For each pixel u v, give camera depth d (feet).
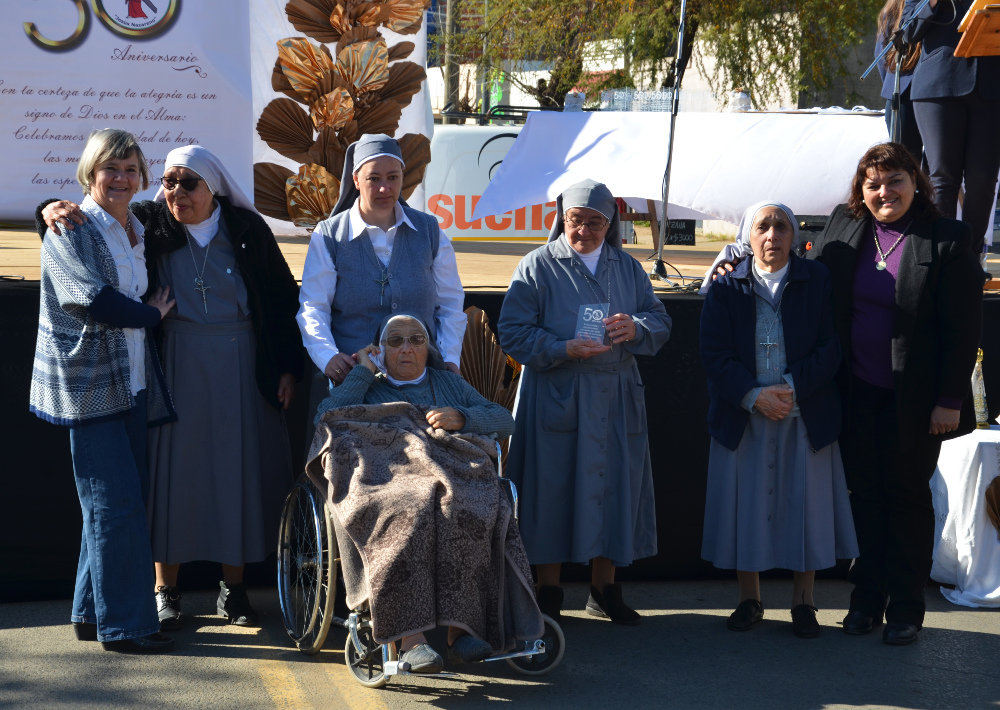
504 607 11.80
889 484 13.44
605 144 19.76
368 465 11.72
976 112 16.83
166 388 12.83
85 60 16.67
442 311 13.71
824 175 19.35
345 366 12.48
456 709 11.25
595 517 13.70
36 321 14.32
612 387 13.83
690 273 20.17
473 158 36.76
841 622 14.42
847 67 62.59
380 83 17.70
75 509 14.70
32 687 11.48
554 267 13.96
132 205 13.05
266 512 13.55
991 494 15.15
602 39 60.54
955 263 12.78
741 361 13.64
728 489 13.73
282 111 17.63
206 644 13.05
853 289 13.46
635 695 11.74
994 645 13.50
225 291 13.08
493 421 12.43
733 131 19.90
